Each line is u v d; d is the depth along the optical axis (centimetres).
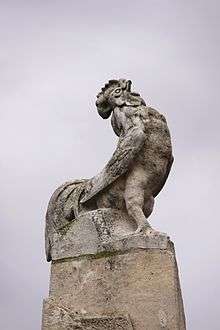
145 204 927
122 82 983
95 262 891
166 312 835
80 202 948
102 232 900
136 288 853
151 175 921
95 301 872
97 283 879
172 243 889
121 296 858
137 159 920
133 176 915
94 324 847
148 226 888
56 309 874
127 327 835
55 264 923
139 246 870
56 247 933
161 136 935
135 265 863
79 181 984
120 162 916
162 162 929
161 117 949
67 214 950
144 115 940
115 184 924
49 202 975
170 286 847
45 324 867
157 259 861
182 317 865
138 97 970
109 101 984
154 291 847
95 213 916
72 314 865
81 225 922
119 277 868
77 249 913
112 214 916
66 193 966
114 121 970
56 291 906
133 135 918
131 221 917
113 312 855
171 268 855
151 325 834
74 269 903
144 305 843
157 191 943
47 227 963
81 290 888
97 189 931
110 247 888
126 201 910
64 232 936
